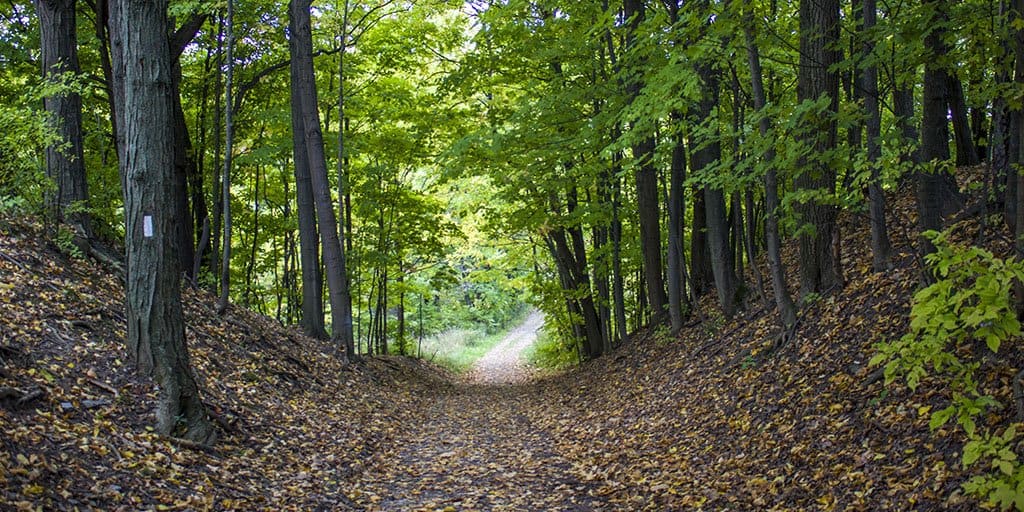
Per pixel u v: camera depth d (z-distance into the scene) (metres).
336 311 15.24
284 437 8.38
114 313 8.70
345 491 7.13
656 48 9.82
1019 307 5.73
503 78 16.45
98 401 6.49
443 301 40.88
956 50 7.14
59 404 6.09
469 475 8.25
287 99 18.59
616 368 15.85
